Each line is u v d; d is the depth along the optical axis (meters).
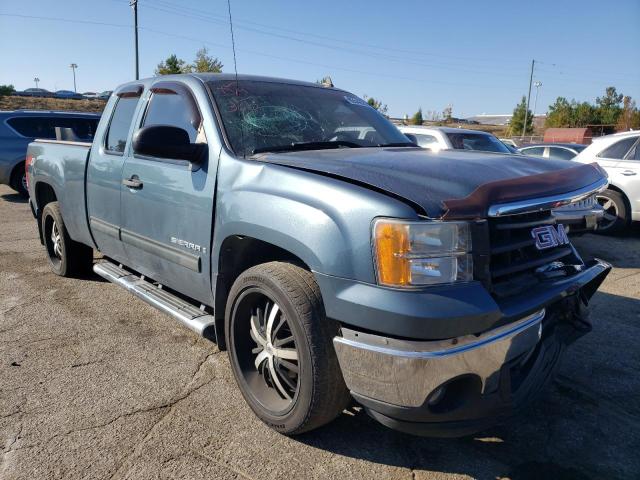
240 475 2.46
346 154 2.98
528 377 2.52
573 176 2.70
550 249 2.64
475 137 9.18
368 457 2.62
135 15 25.53
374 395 2.29
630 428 2.92
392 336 2.19
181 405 3.05
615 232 8.43
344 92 4.26
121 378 3.36
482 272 2.22
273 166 2.75
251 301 2.86
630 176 7.96
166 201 3.40
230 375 3.42
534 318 2.42
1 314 4.42
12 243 7.14
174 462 2.54
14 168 11.22
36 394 3.14
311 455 2.62
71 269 5.30
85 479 2.41
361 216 2.25
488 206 2.23
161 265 3.61
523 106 52.94
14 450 2.60
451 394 2.33
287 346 2.73
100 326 4.20
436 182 2.36
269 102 3.55
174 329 4.16
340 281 2.28
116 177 3.96
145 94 3.94
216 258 3.01
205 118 3.28
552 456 2.66
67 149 4.85
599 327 4.35
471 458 2.64
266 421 2.80
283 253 2.92
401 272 2.14
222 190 2.96
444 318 2.09
